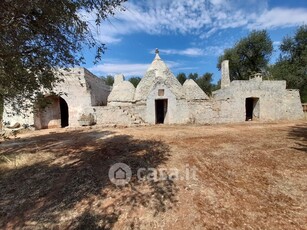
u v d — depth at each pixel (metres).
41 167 6.43
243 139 10.14
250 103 20.86
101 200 4.33
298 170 5.75
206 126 16.00
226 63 21.22
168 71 21.72
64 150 8.50
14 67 4.01
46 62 4.38
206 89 42.69
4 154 7.89
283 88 19.75
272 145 8.66
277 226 3.35
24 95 4.96
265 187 4.76
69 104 17.09
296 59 25.50
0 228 3.49
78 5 3.71
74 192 4.72
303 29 24.78
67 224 3.55
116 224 3.52
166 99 18.30
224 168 6.04
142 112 18.11
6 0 3.08
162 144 9.25
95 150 8.38
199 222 3.51
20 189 4.93
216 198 4.30
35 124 16.55
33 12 3.45
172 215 3.74
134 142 9.78
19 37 3.65
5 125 15.38
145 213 3.83
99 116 17.16
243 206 3.98
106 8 4.04
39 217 3.78
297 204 4.00
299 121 18.36
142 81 21.45
